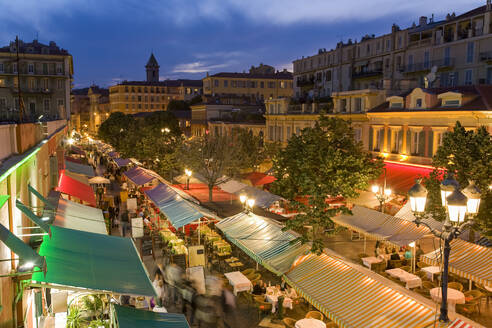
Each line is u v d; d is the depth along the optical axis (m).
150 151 54.78
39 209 14.05
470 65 42.34
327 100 50.62
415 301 12.35
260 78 110.62
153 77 195.12
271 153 46.78
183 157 43.94
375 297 13.27
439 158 20.19
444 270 9.38
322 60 66.56
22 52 77.31
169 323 10.35
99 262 10.70
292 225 19.55
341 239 28.38
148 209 33.44
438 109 30.36
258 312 17.08
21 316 9.69
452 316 11.51
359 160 26.31
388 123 35.59
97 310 12.09
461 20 43.62
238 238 21.09
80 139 124.25
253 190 34.19
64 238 11.86
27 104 77.38
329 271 15.60
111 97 161.50
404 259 22.70
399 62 52.22
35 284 8.74
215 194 40.16
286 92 113.31
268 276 21.25
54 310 13.84
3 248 8.93
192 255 21.88
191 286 16.86
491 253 17.77
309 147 27.30
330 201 30.81
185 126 94.75
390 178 32.03
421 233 21.05
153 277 20.19
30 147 13.10
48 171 20.42
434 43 46.97
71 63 86.31
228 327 15.30
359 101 39.38
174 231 27.77
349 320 12.58
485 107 26.98
